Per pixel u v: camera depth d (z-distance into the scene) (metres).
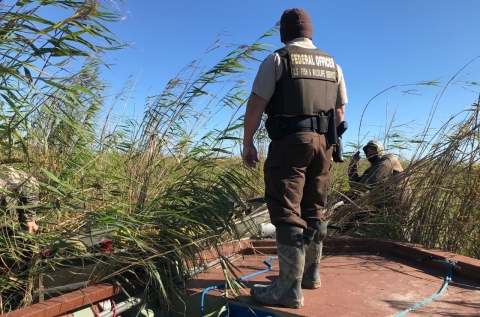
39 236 2.43
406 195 3.89
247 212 3.12
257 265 2.89
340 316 1.97
